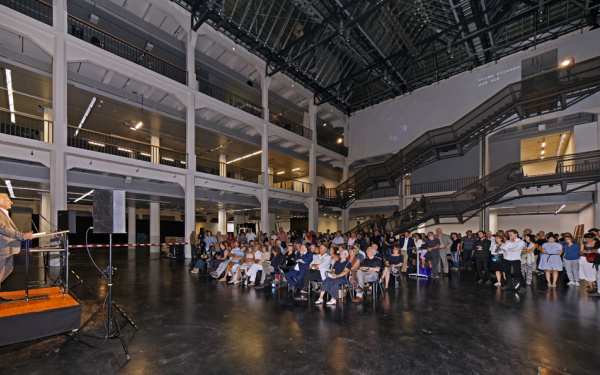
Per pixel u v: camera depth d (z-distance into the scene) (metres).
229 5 12.46
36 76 9.64
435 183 17.64
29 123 12.68
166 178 12.18
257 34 13.59
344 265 5.39
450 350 3.25
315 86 18.42
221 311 4.73
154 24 13.04
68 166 9.59
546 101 11.30
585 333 3.79
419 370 2.79
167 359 2.99
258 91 17.17
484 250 7.34
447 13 12.05
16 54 9.05
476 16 11.28
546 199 12.85
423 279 7.94
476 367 2.86
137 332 3.75
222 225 19.64
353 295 5.80
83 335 3.58
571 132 13.40
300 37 13.41
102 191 3.59
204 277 7.88
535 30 12.59
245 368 2.80
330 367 2.84
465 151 13.69
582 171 10.51
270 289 6.45
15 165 8.69
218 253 9.59
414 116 17.72
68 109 11.94
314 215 18.69
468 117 15.10
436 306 5.13
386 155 19.64
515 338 3.62
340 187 18.83
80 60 9.80
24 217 17.92
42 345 3.28
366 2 11.77
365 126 20.45
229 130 15.41
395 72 16.19
